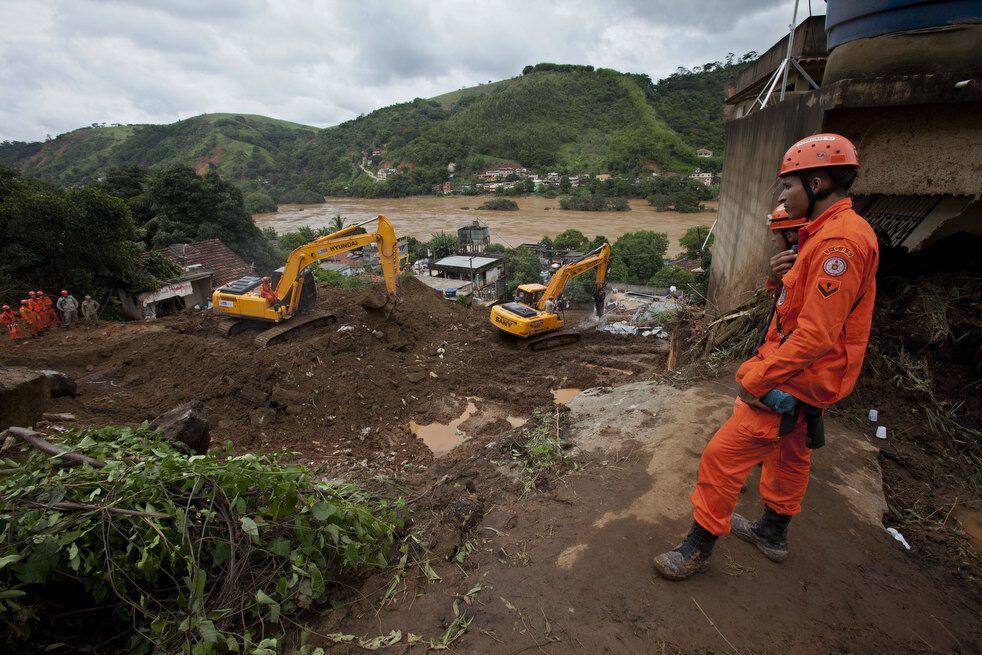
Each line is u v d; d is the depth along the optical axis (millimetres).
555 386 11219
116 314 18859
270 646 2354
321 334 13266
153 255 21953
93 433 3250
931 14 3850
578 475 3803
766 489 2709
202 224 35844
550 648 2354
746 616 2471
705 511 2492
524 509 3455
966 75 3801
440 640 2441
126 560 2443
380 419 9695
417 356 12648
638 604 2547
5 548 2215
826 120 4465
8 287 16406
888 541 3061
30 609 2213
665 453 3896
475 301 31547
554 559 2902
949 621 2488
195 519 2703
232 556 2592
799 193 2211
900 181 4395
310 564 2623
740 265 6980
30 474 2578
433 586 2828
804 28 7312
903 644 2354
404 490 4469
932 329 4500
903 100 4008
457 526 3320
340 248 13156
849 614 2506
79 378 10211
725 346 5992
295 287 12969
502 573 2846
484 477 4055
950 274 4910
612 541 2990
